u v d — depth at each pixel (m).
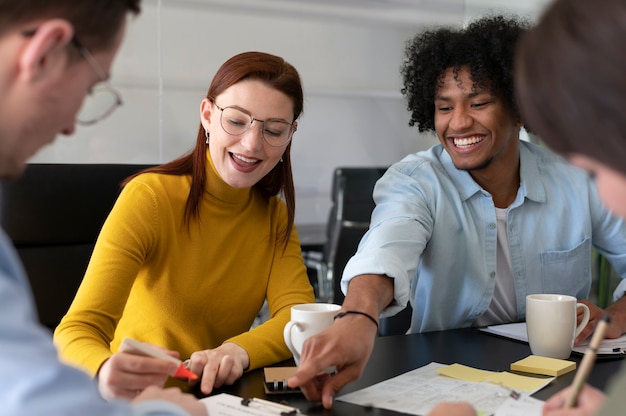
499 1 3.84
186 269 1.60
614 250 1.91
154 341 1.58
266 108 1.55
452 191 1.80
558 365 1.23
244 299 1.68
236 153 1.57
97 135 4.06
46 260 1.70
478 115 1.71
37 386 0.55
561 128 0.58
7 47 0.63
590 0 0.56
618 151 0.55
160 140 4.26
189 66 4.33
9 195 1.66
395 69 5.09
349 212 3.79
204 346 1.63
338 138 4.98
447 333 1.56
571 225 1.86
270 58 1.59
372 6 4.93
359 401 1.08
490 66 1.70
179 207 1.60
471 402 1.06
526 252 1.83
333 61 4.88
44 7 0.64
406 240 1.59
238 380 1.24
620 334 1.51
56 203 1.71
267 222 1.72
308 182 4.90
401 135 5.19
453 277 1.80
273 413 1.02
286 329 1.22
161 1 4.21
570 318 1.32
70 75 0.67
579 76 0.55
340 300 3.26
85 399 0.58
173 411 0.76
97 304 1.41
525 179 1.83
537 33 0.60
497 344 1.45
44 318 1.69
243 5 4.48
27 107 0.65
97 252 1.48
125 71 4.14
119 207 1.54
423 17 4.93
